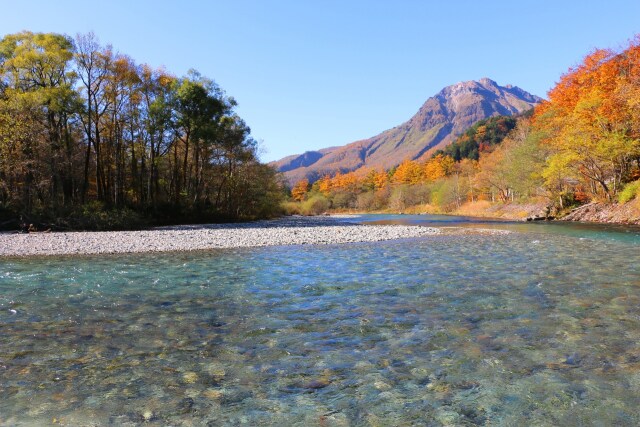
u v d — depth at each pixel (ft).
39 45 115.14
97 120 127.13
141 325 25.23
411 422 13.60
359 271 44.11
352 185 460.14
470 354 19.52
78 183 139.44
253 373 17.83
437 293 32.60
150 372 18.06
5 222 104.78
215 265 50.21
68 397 15.69
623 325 23.34
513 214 173.27
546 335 21.99
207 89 157.38
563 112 146.20
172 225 144.77
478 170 274.16
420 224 143.74
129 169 156.66
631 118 113.50
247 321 25.94
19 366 18.79
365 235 91.25
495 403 14.79
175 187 169.17
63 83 117.39
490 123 550.77
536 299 29.84
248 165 192.24
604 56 142.00
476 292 32.58
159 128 141.38
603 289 32.42
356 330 23.66
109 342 22.15
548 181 137.28
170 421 13.87
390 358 19.26
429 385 16.34
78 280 40.52
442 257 53.78
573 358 18.72
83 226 109.40
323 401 15.17
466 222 151.23
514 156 167.84
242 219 193.98
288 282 38.58
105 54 124.57
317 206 351.46
